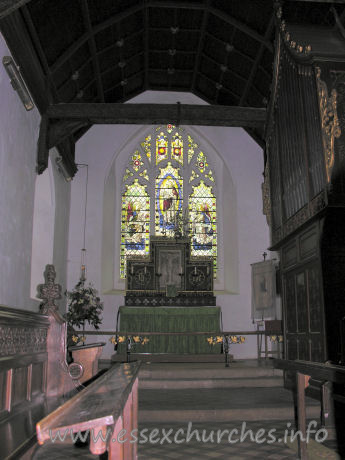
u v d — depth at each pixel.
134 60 12.80
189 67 13.66
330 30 7.98
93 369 7.19
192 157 15.89
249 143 15.16
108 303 13.71
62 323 5.54
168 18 11.38
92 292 11.70
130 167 15.65
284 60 8.12
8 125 7.46
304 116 7.12
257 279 13.56
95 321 11.46
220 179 15.78
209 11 10.68
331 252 6.70
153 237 14.06
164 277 13.70
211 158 15.91
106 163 14.47
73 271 13.53
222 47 11.89
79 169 14.29
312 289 7.12
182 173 15.72
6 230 7.39
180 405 6.42
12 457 3.23
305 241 7.45
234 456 4.28
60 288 5.58
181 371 9.08
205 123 10.49
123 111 10.03
